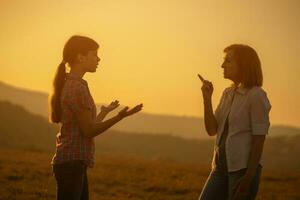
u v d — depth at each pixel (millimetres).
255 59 7793
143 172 29000
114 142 165875
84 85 7719
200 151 169375
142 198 19000
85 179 7945
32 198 16156
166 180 24969
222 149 7855
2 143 109750
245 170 7598
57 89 7734
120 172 27953
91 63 7828
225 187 7871
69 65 7871
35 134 130500
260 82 7750
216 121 8078
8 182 19938
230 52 7879
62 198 7641
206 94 8078
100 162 34938
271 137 186125
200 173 30734
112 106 8359
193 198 19328
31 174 23047
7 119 132750
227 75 7906
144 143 170875
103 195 19031
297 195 21672
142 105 7426
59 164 7621
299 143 178250
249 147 7633
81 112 7543
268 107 7590
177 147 171625
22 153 41938
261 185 25781
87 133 7492
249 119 7637
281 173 34906
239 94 7770
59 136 7750
